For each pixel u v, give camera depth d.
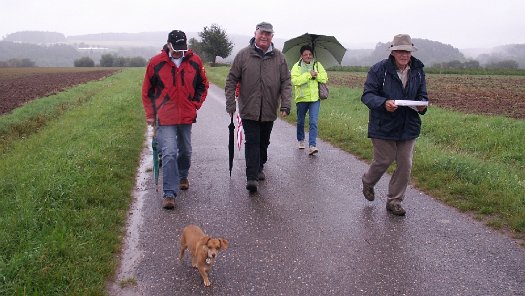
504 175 6.33
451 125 10.49
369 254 4.29
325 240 4.61
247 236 4.72
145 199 5.86
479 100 17.80
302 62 8.34
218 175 6.98
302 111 8.48
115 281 3.81
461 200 5.64
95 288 3.55
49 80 38.19
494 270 3.95
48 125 11.80
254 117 5.96
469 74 43.53
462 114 12.48
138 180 6.69
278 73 6.07
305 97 8.24
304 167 7.42
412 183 6.39
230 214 5.34
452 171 6.48
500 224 4.87
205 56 68.94
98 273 3.78
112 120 11.25
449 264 4.07
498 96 19.59
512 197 5.39
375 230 4.86
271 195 6.03
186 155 6.05
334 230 4.86
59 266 3.77
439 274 3.90
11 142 9.52
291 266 4.06
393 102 4.74
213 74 33.25
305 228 4.92
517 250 4.32
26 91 25.61
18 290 3.36
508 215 5.03
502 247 4.39
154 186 6.40
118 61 115.88
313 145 8.24
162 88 5.47
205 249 3.63
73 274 3.67
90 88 25.38
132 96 17.11
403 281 3.79
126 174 6.72
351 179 6.75
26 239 4.17
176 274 3.94
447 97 19.14
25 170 6.62
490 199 5.43
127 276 3.89
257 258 4.22
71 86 29.14
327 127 10.50
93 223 4.71
